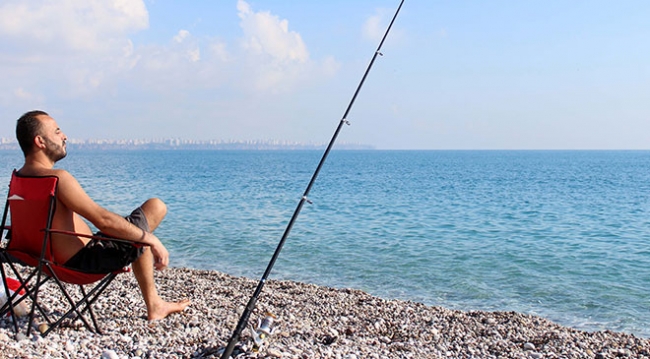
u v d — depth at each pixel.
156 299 4.54
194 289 6.59
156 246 3.68
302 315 5.52
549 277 9.98
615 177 54.19
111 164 87.50
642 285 9.45
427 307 6.57
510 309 8.05
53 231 3.51
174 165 84.81
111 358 3.57
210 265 10.75
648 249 12.91
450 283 9.50
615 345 5.09
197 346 3.92
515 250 12.62
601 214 21.17
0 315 3.80
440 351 4.55
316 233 14.89
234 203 23.77
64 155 3.87
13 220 3.67
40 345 3.58
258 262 11.07
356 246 12.87
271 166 84.38
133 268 4.37
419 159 151.62
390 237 14.34
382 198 27.73
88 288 5.89
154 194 28.34
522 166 92.25
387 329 5.22
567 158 169.88
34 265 3.79
